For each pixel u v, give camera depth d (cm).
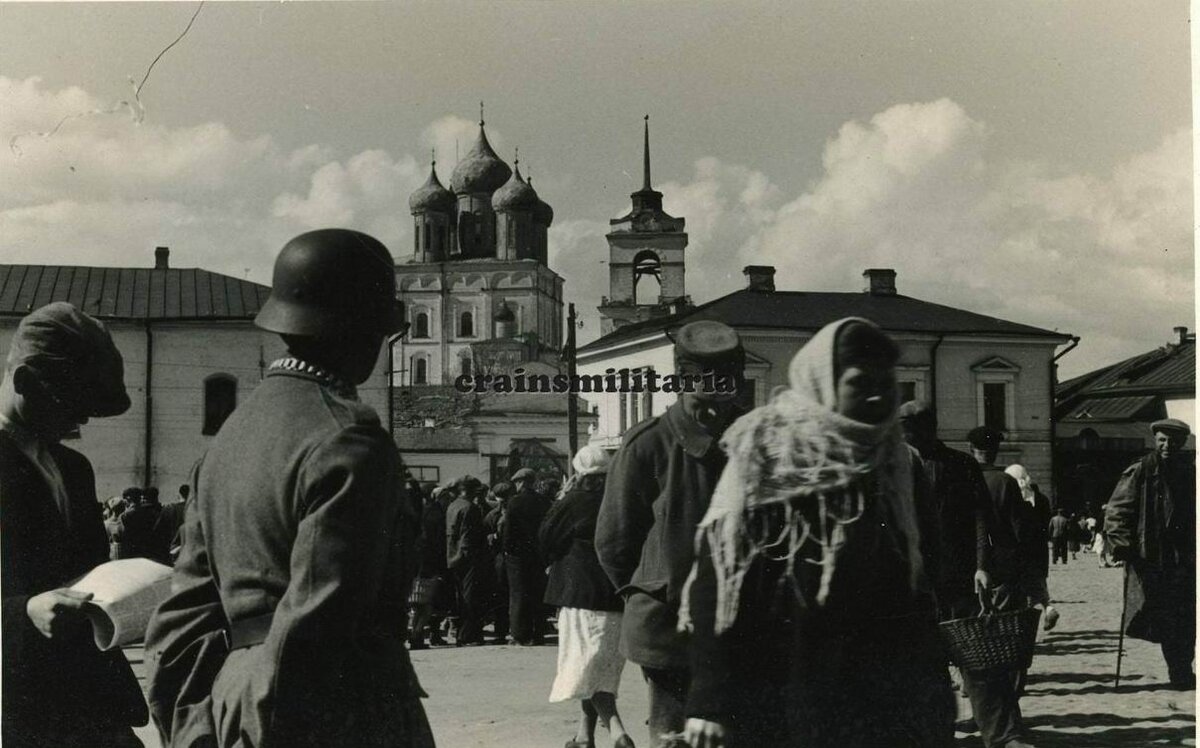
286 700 285
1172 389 4941
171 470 4219
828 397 369
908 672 370
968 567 735
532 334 7762
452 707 957
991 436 867
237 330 4247
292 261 317
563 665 761
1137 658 1166
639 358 3728
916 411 739
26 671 369
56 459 382
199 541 327
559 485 1683
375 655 300
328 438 294
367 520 291
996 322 4206
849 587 367
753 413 379
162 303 4250
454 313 9088
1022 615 690
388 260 327
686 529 527
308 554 287
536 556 1463
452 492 1789
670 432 544
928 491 421
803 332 3922
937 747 370
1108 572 2747
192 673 319
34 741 370
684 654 519
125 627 358
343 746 290
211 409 4241
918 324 4066
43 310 382
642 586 530
